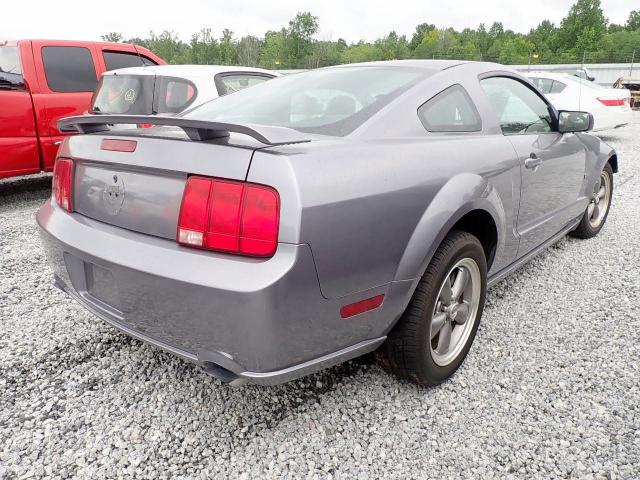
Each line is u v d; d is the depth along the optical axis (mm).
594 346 2646
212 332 1667
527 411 2145
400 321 2070
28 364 2502
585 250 4094
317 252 1628
